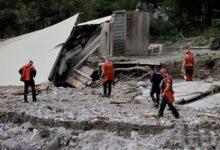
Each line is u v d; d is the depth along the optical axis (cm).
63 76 3161
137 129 1644
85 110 1927
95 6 5447
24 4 5162
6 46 3556
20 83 2856
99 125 1678
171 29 5472
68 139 1520
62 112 1869
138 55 3481
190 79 2692
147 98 2411
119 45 3459
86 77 3000
